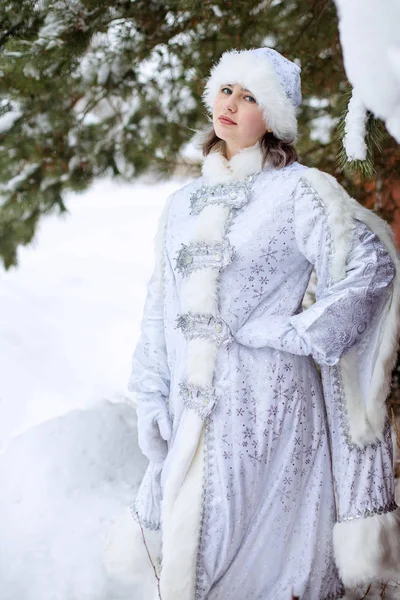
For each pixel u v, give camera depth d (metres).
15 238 4.59
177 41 4.30
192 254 2.39
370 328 2.38
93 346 5.63
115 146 4.54
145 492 2.62
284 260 2.40
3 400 4.73
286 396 2.37
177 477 2.34
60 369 5.21
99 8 4.08
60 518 3.03
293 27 4.12
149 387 2.60
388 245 2.36
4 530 3.01
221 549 2.32
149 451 2.56
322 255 2.35
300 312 2.51
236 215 2.40
